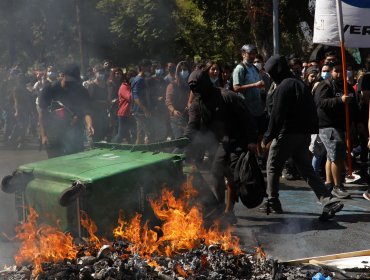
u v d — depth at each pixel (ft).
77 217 15.62
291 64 33.60
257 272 14.75
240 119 20.39
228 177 20.63
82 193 15.24
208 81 20.33
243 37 75.66
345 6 27.35
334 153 25.57
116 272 13.53
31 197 17.12
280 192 27.20
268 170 22.79
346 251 18.26
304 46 76.79
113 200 15.81
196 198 18.89
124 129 39.88
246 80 29.01
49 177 16.62
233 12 74.23
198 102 20.59
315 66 32.14
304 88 21.95
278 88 21.70
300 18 74.95
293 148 22.09
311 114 21.99
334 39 27.96
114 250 14.83
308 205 24.44
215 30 78.69
